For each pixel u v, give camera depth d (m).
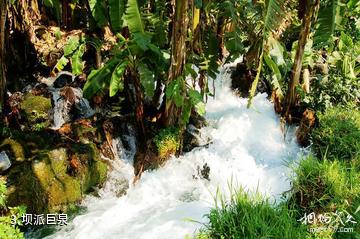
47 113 5.92
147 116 6.19
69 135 5.48
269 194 5.30
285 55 6.76
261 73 7.45
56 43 6.92
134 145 5.85
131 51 5.22
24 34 6.59
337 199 4.57
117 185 5.39
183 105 5.54
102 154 5.51
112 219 4.88
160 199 5.35
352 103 6.67
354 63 7.41
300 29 6.42
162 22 5.55
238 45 5.86
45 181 4.72
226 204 4.48
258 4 5.92
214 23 6.47
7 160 4.74
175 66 5.32
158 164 5.72
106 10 5.74
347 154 5.61
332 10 5.55
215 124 6.82
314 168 4.99
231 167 5.97
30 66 6.76
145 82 5.19
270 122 6.79
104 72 5.27
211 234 4.20
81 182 5.03
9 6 5.63
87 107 6.25
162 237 4.49
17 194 4.44
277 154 6.23
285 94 6.87
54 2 6.82
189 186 5.65
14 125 5.52
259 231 4.13
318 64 7.25
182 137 5.86
